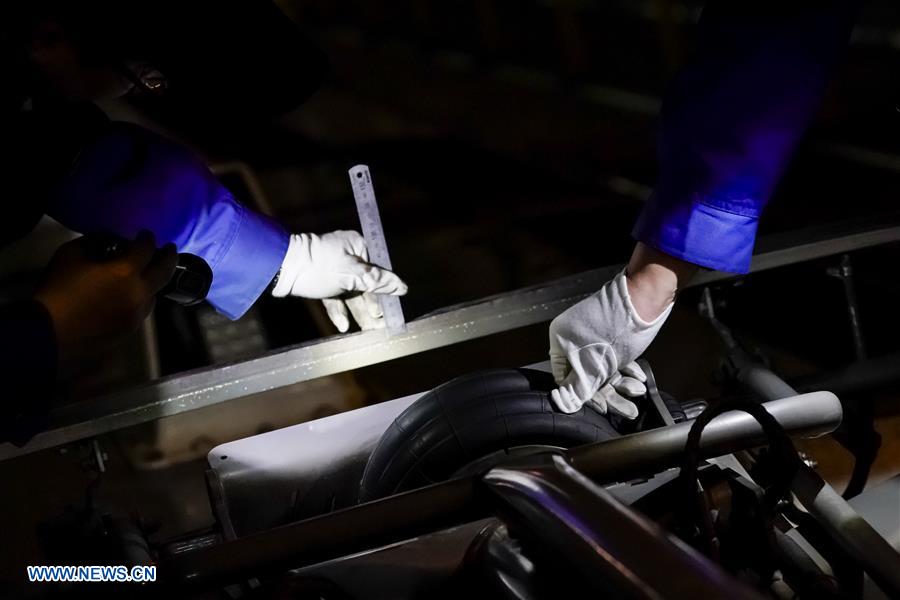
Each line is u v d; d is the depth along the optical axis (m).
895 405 1.88
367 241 1.72
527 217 3.56
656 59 5.29
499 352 2.58
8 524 2.17
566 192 3.80
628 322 1.47
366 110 5.15
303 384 2.49
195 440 2.33
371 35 6.57
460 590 1.14
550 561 0.91
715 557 1.14
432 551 1.24
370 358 1.73
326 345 1.72
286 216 3.71
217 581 1.14
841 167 3.54
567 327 1.50
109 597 1.13
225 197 1.64
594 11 5.87
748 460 1.51
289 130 4.60
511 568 1.05
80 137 1.50
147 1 1.42
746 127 1.32
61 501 2.21
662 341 2.48
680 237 1.39
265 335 2.65
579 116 4.80
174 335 2.67
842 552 1.22
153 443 2.32
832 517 1.20
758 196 1.38
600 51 5.49
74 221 1.54
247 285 1.66
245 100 1.54
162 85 1.52
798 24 1.29
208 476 1.53
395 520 1.14
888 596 1.14
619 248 3.27
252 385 1.69
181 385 1.67
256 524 1.59
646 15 5.74
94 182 1.50
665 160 1.40
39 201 1.46
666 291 1.47
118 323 1.33
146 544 1.48
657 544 0.81
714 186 1.36
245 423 2.38
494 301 1.77
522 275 3.14
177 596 1.13
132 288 1.33
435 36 6.27
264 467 1.63
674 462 1.25
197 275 1.51
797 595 1.16
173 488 2.20
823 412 1.33
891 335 2.37
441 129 4.77
